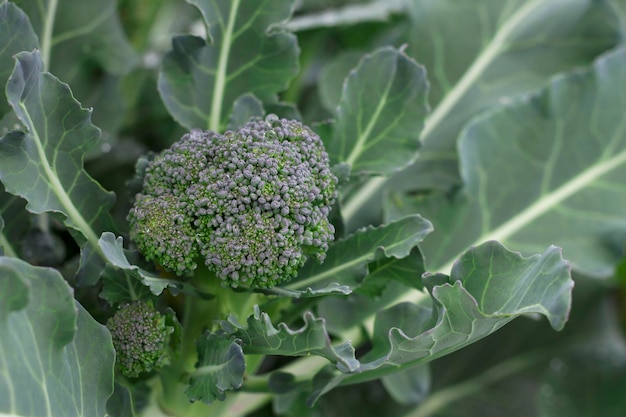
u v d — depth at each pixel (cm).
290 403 87
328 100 97
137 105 107
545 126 91
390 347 75
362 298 88
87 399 73
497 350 106
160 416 80
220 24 81
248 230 73
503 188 91
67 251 93
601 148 91
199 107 83
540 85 95
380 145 82
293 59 83
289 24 100
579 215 90
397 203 90
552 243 90
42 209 74
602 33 94
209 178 74
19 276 67
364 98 82
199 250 74
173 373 78
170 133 103
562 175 91
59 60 91
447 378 105
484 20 95
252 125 76
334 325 88
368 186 93
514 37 95
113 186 99
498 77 95
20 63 71
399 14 103
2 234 80
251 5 82
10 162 73
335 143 82
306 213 74
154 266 77
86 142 76
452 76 95
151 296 76
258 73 83
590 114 91
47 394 70
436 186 93
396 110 82
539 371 105
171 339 76
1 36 76
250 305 78
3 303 67
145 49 106
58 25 90
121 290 75
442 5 95
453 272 75
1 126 80
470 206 90
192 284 77
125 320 75
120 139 104
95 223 77
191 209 74
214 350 75
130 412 77
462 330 74
